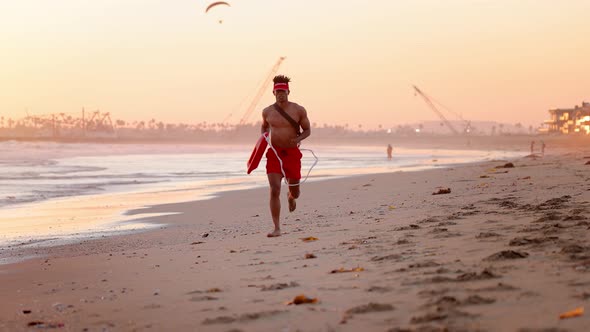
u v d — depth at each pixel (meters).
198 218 12.89
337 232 7.80
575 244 4.98
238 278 5.16
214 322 3.71
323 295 4.16
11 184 26.41
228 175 33.97
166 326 3.76
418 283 4.22
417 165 46.50
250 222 10.96
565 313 3.10
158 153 101.06
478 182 16.81
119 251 8.15
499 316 3.22
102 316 4.18
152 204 17.16
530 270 4.26
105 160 62.97
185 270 5.90
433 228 7.11
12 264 7.53
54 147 122.44
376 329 3.24
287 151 7.97
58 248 9.00
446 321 3.21
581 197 9.20
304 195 17.25
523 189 12.28
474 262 4.76
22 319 4.26
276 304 4.02
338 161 59.50
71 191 22.72
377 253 5.71
